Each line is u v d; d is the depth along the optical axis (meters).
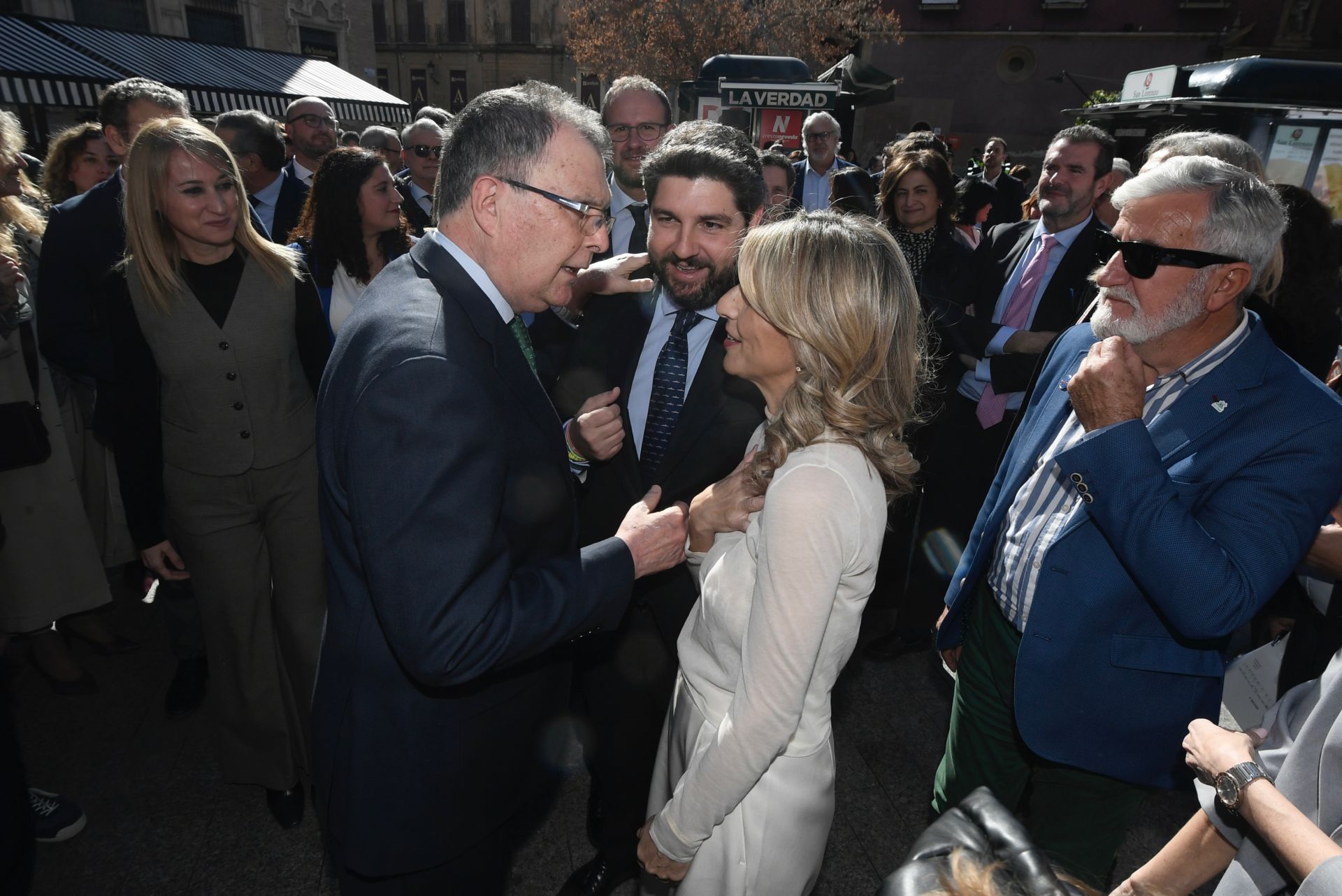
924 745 2.63
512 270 1.25
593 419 1.70
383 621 1.10
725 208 1.69
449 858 1.36
